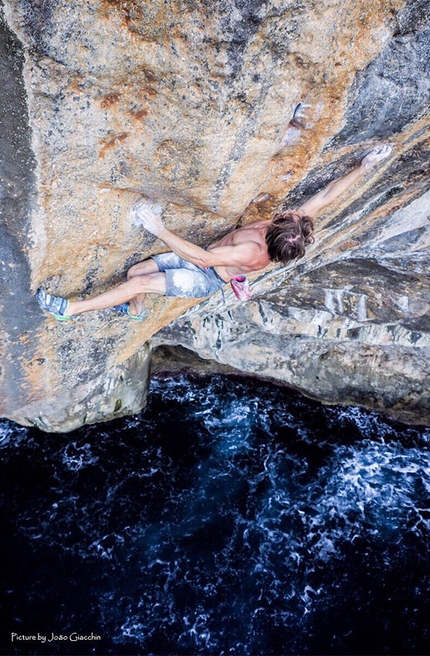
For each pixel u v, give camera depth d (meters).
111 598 7.23
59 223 3.75
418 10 2.75
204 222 4.32
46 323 5.03
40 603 7.06
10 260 3.92
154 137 3.13
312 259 6.80
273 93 2.94
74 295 4.71
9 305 4.45
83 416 9.20
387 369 10.20
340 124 3.43
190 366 11.44
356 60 2.96
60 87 2.82
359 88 3.16
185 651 6.71
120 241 4.23
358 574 7.81
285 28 2.60
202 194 3.70
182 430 10.16
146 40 2.61
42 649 6.53
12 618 6.84
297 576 7.73
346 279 7.95
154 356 11.08
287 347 10.27
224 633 6.95
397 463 9.85
